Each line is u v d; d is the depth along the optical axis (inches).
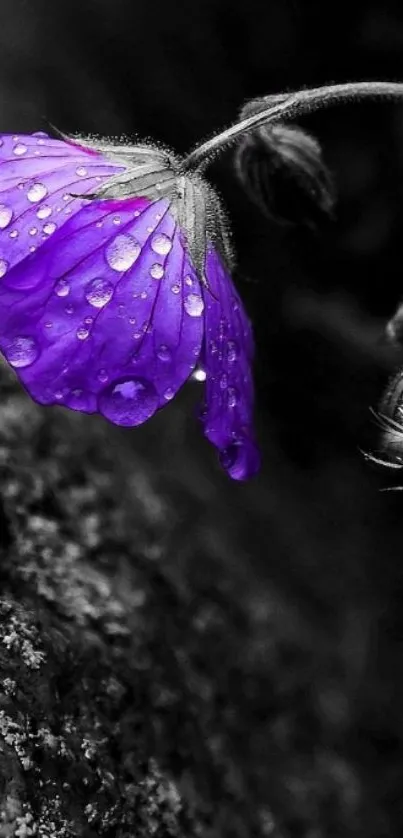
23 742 8.8
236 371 9.2
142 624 10.1
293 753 10.9
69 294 8.8
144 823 9.2
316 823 10.6
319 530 12.7
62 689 9.2
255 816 10.1
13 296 8.8
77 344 8.8
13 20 13.5
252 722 10.7
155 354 8.9
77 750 9.0
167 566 10.8
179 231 9.1
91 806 8.9
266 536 12.3
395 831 11.2
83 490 10.4
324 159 13.1
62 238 8.9
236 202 13.2
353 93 9.6
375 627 12.3
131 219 9.1
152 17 13.7
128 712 9.5
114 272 8.9
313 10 13.3
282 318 13.2
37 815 8.7
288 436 13.2
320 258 13.2
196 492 12.0
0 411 10.4
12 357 8.7
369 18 13.2
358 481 13.0
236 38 13.6
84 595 9.8
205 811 9.7
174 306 9.0
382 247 13.1
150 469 11.7
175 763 9.7
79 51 13.7
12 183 9.0
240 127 9.4
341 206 13.1
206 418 9.0
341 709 11.6
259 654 11.1
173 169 9.2
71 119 13.3
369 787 11.4
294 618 11.8
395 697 11.9
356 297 13.2
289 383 13.3
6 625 9.1
